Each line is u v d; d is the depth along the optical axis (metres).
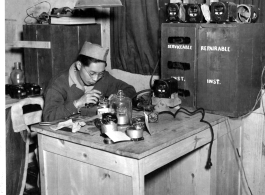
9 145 1.84
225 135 2.21
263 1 2.24
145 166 1.52
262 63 2.33
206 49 2.14
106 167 1.60
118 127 1.82
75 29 2.88
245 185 2.53
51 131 1.79
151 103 2.22
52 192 1.89
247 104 2.21
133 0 2.75
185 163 2.29
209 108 2.19
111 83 2.61
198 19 2.19
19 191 1.95
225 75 2.11
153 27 2.69
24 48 2.94
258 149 2.43
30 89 2.72
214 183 2.17
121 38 2.90
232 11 2.11
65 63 2.87
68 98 2.33
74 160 1.76
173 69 2.30
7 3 3.10
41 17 3.00
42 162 1.89
